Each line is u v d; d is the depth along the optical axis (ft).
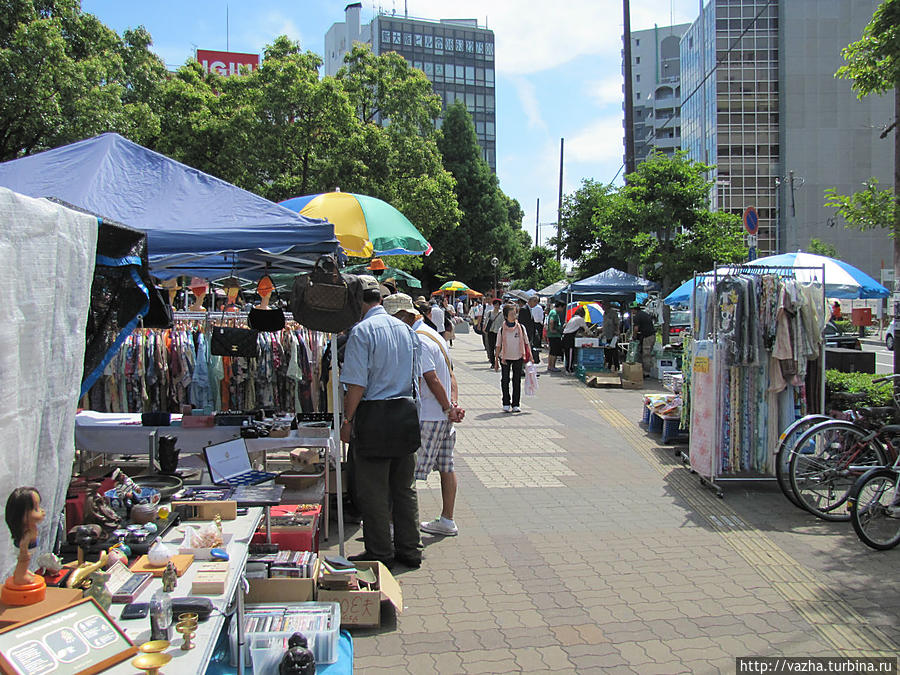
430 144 82.28
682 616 14.28
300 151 68.54
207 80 84.48
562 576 16.34
